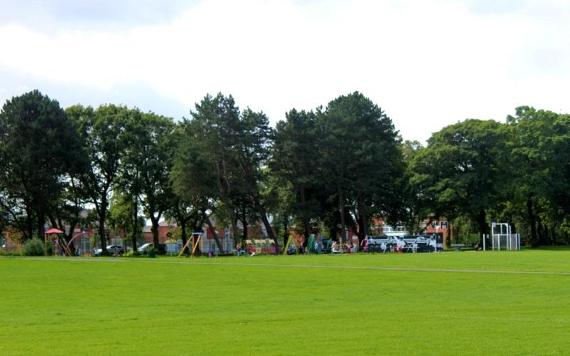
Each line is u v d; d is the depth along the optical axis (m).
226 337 16.28
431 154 101.69
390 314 20.73
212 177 90.75
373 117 100.44
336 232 106.75
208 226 102.62
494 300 25.23
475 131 100.56
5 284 34.50
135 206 104.50
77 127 98.44
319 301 25.34
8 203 93.50
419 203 103.31
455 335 16.06
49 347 15.10
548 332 16.41
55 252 87.62
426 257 61.34
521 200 101.69
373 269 42.59
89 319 20.53
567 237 114.25
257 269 44.78
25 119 88.50
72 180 99.50
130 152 99.19
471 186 100.19
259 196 95.62
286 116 96.62
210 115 91.25
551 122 100.19
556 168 99.69
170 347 14.90
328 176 97.50
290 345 14.93
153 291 30.00
